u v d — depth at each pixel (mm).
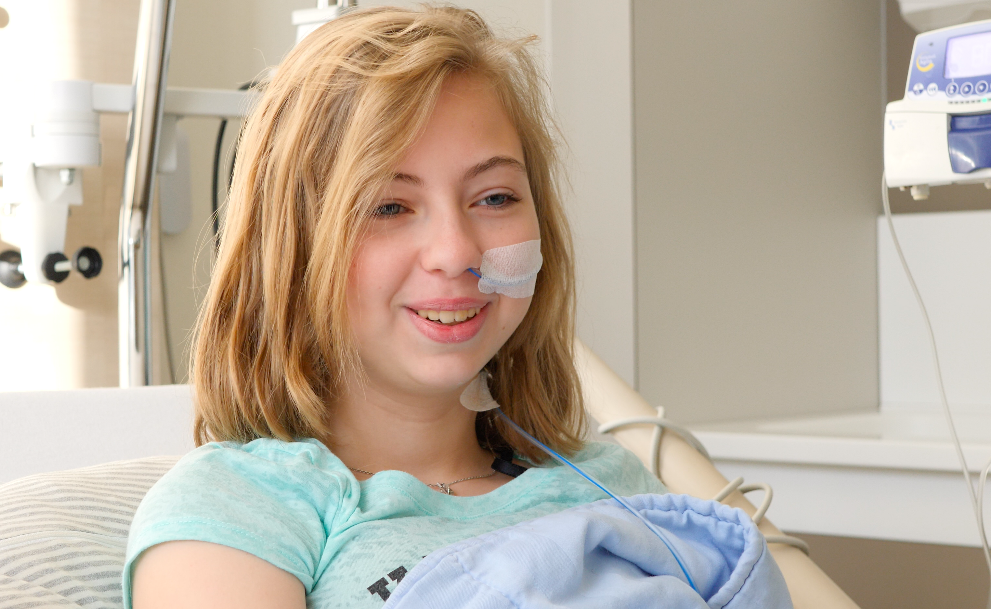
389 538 663
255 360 759
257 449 740
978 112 1213
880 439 1290
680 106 1602
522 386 900
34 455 910
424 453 800
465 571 562
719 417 1682
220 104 1244
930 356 2006
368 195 686
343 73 724
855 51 2018
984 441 1261
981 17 1590
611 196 1528
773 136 1805
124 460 866
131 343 1183
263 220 751
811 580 812
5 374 1345
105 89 1205
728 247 1704
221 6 1467
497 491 791
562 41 1578
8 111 1297
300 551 640
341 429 781
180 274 1444
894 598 1963
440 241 689
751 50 1746
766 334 1789
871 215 2068
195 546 606
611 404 990
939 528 1229
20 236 1275
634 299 1511
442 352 705
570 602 562
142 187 1177
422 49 708
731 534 670
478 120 720
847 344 1992
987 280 1930
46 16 1351
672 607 589
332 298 694
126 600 618
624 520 646
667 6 1567
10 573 621
